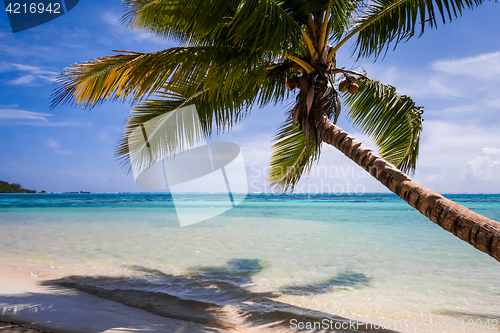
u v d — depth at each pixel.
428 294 4.54
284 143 6.50
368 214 18.73
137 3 4.02
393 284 5.00
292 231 11.12
